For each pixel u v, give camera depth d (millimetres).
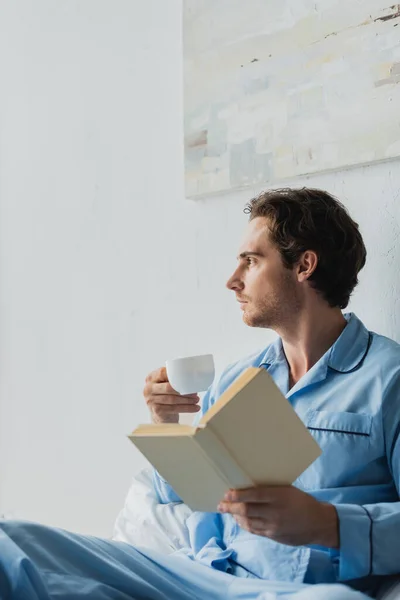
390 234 1706
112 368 2285
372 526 1275
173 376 1445
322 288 1512
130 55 2256
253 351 1939
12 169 2621
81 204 2389
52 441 2475
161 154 2166
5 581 1124
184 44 2059
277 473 1172
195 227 2070
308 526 1218
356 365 1470
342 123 1756
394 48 1683
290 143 1841
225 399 1102
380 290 1721
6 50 2645
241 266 1565
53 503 2473
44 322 2502
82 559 1236
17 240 2600
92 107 2361
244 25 1938
